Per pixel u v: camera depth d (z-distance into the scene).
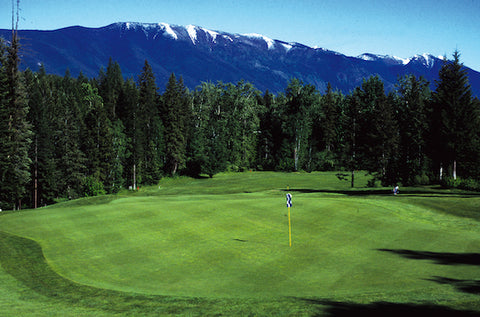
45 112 74.88
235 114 111.50
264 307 12.12
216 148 100.88
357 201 35.47
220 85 116.38
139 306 12.88
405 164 70.00
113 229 24.64
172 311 12.25
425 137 63.34
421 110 74.44
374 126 73.75
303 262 18.20
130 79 152.38
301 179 90.94
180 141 100.19
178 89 114.25
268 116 128.25
